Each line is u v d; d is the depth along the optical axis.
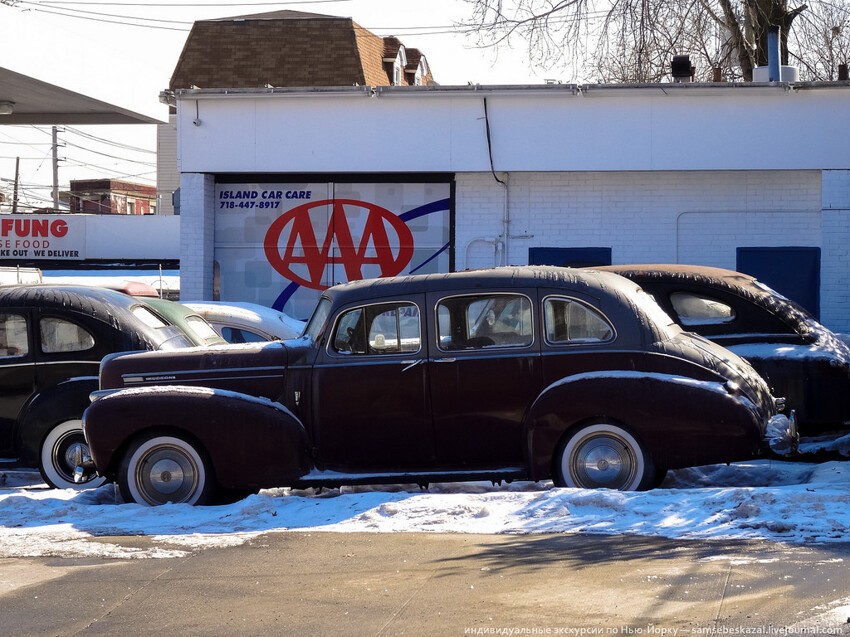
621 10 25.02
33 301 11.21
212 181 21.31
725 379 9.02
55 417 10.94
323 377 9.41
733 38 27.64
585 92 20.00
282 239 21.41
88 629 5.79
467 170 20.44
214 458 9.23
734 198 20.72
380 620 5.73
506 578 6.43
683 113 20.11
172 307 12.49
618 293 9.28
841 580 6.13
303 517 8.52
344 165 20.62
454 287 9.38
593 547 7.13
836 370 10.84
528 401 9.19
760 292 11.29
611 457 8.97
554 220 21.05
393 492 9.38
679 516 7.86
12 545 7.79
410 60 45.62
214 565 7.06
